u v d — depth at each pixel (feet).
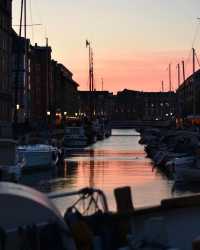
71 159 181.47
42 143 161.79
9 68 308.19
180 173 110.01
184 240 29.50
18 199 21.02
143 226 28.07
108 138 408.46
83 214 27.22
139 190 97.55
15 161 104.12
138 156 195.42
